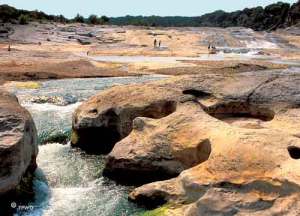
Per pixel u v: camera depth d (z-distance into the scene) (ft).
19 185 54.65
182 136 60.54
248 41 315.37
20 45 246.27
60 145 78.59
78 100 109.60
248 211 45.14
